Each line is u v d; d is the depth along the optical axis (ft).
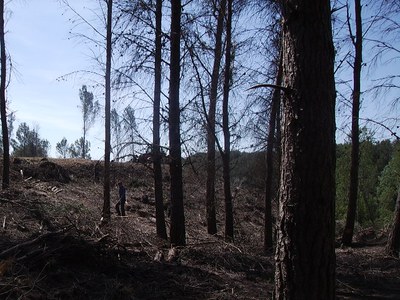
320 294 13.37
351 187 55.98
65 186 72.74
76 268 25.46
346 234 55.36
